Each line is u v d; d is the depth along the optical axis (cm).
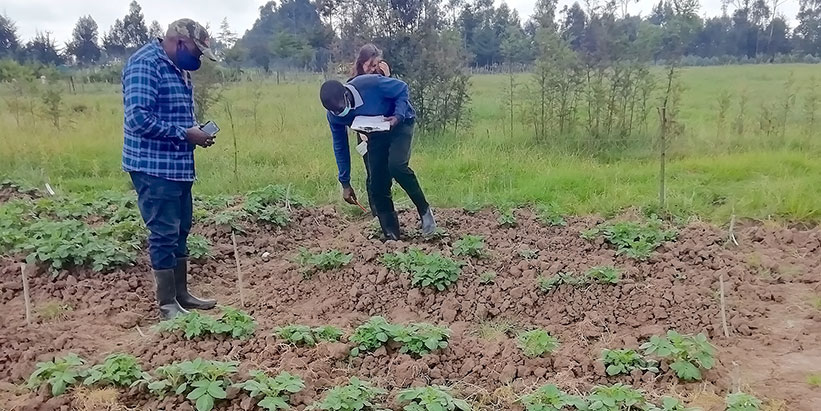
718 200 792
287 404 367
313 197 851
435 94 1226
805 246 636
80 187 927
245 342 451
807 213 706
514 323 504
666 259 593
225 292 574
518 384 401
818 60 4259
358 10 1268
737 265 580
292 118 1526
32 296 539
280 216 720
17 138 1155
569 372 411
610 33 1145
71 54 5275
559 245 651
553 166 977
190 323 456
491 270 581
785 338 465
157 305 530
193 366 386
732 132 1202
